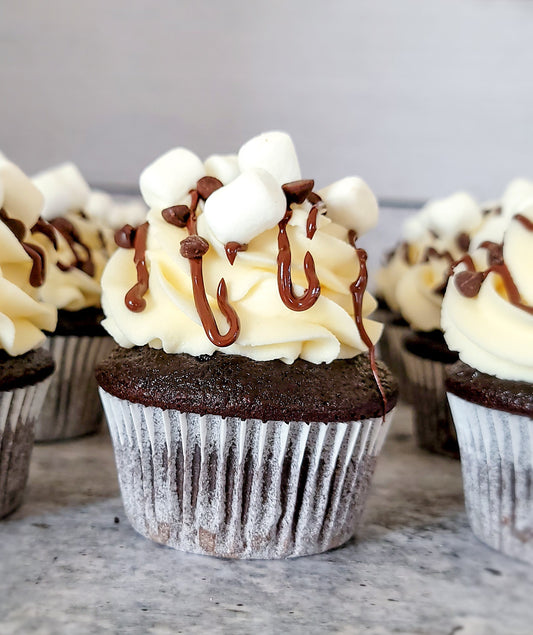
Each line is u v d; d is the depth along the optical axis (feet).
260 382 0.75
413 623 0.69
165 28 1.66
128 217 1.16
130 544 0.79
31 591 0.71
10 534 0.79
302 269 0.76
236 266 0.76
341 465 0.77
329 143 1.70
